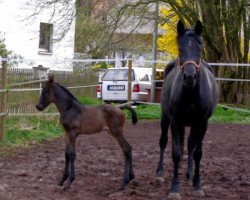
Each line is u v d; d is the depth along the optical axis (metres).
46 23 24.77
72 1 20.09
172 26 22.33
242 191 8.09
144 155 11.13
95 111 7.90
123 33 25.31
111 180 8.63
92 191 7.84
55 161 10.15
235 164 10.35
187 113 7.46
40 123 14.56
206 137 14.16
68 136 7.88
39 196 7.43
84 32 20.97
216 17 21.11
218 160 10.77
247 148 12.44
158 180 8.53
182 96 7.34
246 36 22.06
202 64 7.77
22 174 8.79
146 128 15.87
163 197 7.56
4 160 10.13
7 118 14.10
